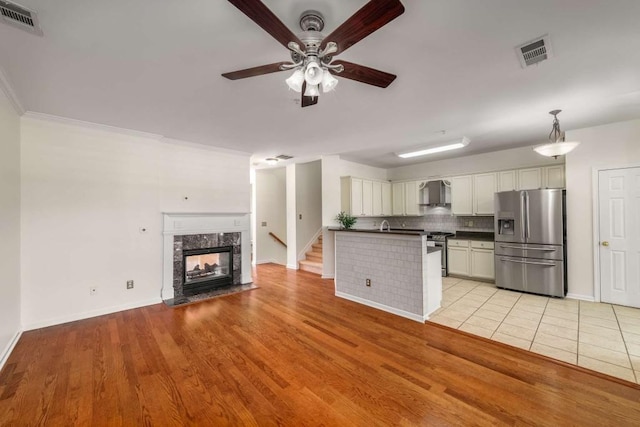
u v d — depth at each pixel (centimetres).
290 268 641
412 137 412
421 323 319
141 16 154
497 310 354
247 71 174
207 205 457
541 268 410
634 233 350
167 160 414
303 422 170
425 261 329
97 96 260
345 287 417
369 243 382
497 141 445
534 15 156
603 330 288
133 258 375
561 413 175
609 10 152
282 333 295
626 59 203
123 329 306
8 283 261
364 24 132
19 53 188
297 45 149
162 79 228
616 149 356
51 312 314
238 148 470
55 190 319
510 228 445
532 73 224
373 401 189
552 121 346
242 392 199
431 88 250
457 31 171
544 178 454
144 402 188
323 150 496
